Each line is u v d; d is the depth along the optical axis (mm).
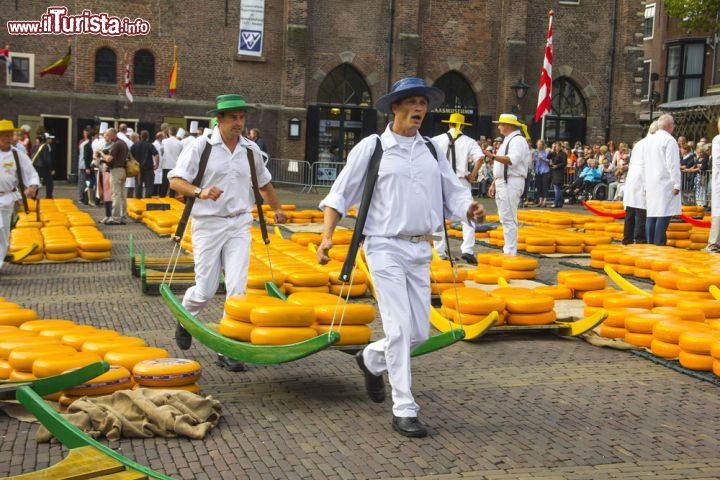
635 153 15625
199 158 7160
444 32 37812
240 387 6695
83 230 15203
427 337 5863
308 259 11695
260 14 35719
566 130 39406
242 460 5051
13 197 12031
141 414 5496
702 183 24891
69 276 12547
